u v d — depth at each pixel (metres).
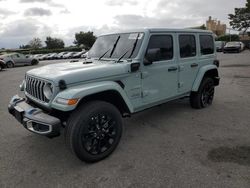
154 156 3.48
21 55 22.88
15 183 2.94
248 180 2.84
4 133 4.50
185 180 2.88
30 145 3.97
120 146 3.83
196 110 5.60
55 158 3.52
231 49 29.00
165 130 4.46
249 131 4.30
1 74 15.52
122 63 3.78
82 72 3.27
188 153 3.54
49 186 2.87
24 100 3.91
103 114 3.31
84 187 2.83
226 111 5.49
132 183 2.87
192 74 5.14
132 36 4.13
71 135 3.07
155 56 3.94
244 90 7.70
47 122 3.00
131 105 3.76
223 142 3.88
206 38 5.53
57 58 43.16
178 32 4.64
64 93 3.04
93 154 3.29
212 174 2.98
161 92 4.40
